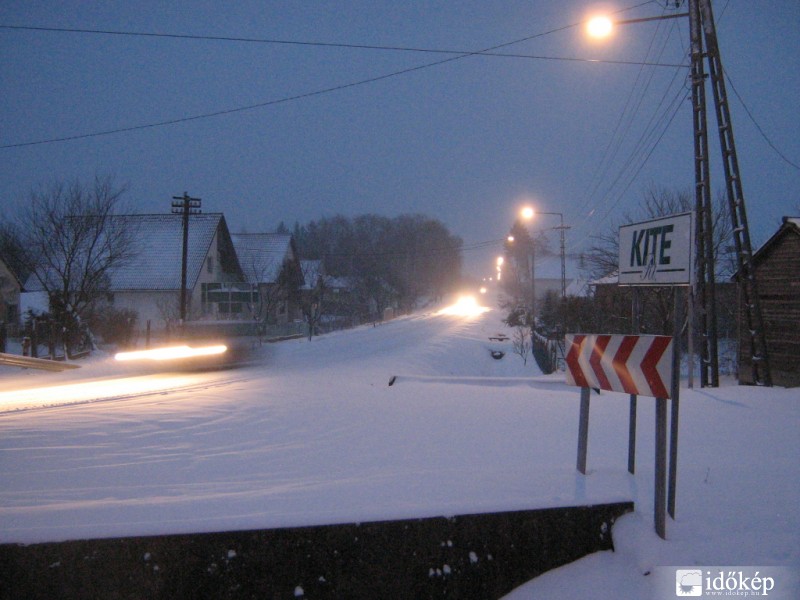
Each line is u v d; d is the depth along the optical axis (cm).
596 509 445
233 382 1623
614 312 2788
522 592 416
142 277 4122
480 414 996
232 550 396
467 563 418
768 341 1969
